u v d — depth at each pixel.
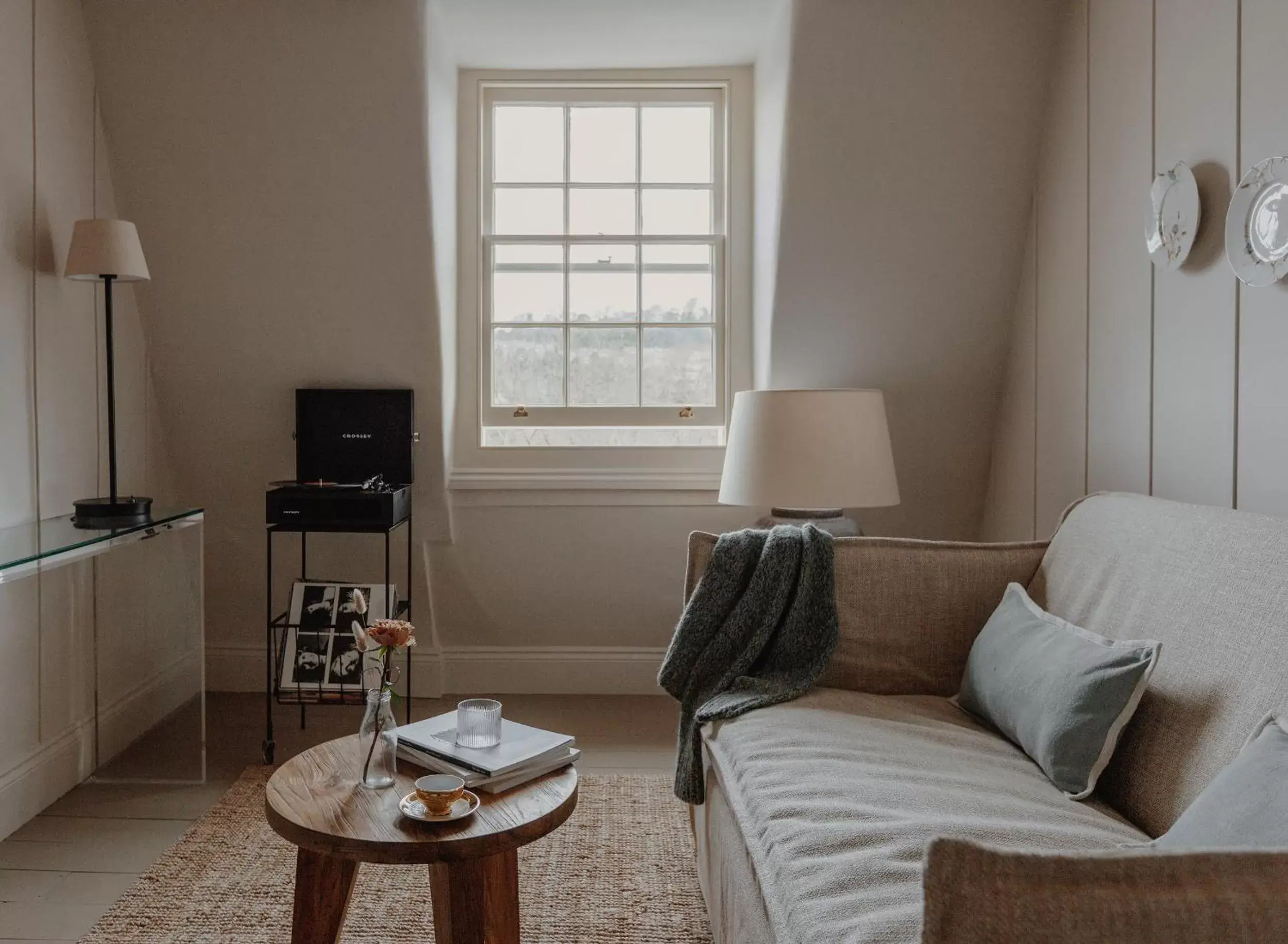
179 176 2.77
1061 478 2.65
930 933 0.67
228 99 2.66
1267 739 1.11
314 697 2.84
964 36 2.56
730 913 1.56
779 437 2.49
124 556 2.89
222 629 3.51
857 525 2.65
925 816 1.33
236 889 2.01
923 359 3.06
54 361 2.51
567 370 3.39
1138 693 1.47
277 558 3.37
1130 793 1.44
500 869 1.53
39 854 2.20
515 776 1.54
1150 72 2.15
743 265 3.32
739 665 2.06
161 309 2.97
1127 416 2.28
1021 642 1.78
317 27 2.56
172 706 3.22
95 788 2.59
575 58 3.14
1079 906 0.66
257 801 2.49
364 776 1.52
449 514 3.29
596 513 3.36
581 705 3.41
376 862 1.31
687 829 2.35
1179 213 2.01
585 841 2.28
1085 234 2.47
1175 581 1.58
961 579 2.13
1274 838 0.94
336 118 2.69
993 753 1.65
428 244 2.88
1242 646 1.36
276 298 2.95
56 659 2.53
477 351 3.33
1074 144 2.52
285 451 3.21
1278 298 1.73
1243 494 1.84
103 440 2.78
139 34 2.58
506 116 3.34
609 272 3.37
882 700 1.98
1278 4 1.73
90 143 2.66
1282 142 1.73
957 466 3.24
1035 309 2.81
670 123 3.36
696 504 3.36
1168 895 0.67
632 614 3.53
